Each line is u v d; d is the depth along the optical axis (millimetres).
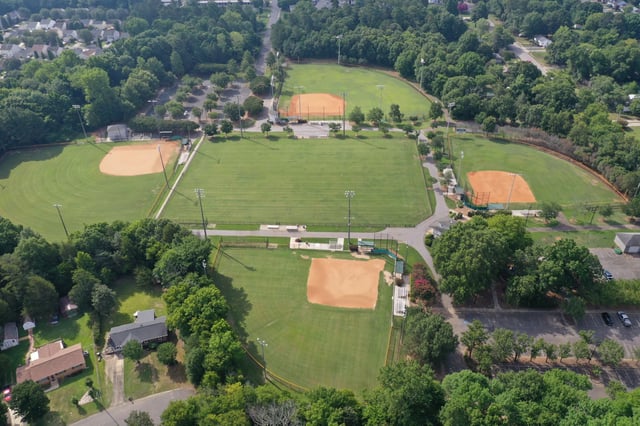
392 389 108188
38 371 125938
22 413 113500
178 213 194500
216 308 135375
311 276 161625
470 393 102875
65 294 156750
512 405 102125
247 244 176500
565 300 144625
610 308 146875
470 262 141625
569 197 198125
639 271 160500
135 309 150000
